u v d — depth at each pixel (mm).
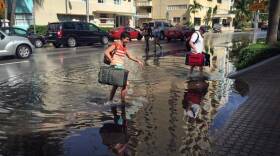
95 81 12156
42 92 10375
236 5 86375
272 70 13859
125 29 36719
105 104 8914
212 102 9148
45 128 7098
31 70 14836
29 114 8086
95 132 6832
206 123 7348
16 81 12203
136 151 5883
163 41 36531
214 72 14430
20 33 26859
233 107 8602
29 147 6152
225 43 33500
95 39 30625
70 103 9039
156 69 15078
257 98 9469
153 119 7645
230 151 5828
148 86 11234
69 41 28719
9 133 6824
